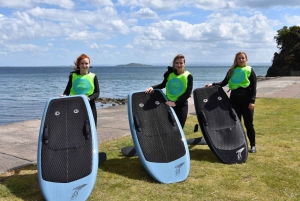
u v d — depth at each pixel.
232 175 5.09
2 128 8.91
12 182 4.95
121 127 8.93
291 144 6.71
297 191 4.49
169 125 5.72
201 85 38.97
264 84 23.27
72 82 5.78
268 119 9.37
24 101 23.70
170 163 5.16
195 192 4.51
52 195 4.36
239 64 6.20
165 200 4.28
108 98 24.14
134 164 5.75
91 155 4.90
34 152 6.50
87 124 5.19
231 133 6.05
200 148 6.72
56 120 5.18
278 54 53.88
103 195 4.46
